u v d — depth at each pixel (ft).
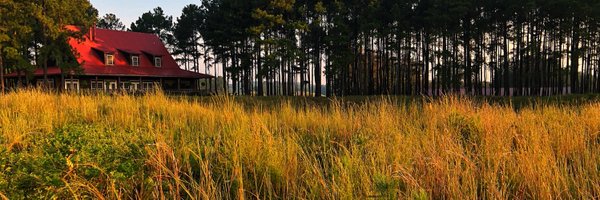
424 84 132.16
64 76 95.50
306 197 9.88
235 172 10.46
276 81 146.82
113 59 111.14
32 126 18.62
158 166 10.32
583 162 12.61
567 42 120.26
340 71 125.59
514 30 122.42
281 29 126.72
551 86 130.62
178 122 21.25
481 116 20.45
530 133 16.16
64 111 25.66
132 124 20.51
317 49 128.47
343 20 121.08
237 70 132.46
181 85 122.21
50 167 9.91
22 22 81.56
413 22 119.75
